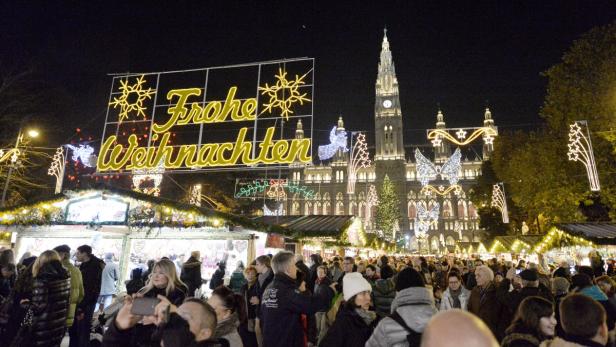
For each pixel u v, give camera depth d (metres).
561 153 24.12
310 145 15.66
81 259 7.89
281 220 16.27
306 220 16.02
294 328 4.38
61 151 21.31
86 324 7.52
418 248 99.19
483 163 46.22
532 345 3.17
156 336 2.76
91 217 13.09
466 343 1.38
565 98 23.03
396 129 118.62
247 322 6.05
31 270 4.68
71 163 24.92
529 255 28.28
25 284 4.57
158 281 4.36
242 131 16.73
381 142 118.38
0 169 22.06
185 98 18.09
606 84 20.78
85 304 7.52
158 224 12.73
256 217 17.48
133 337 3.20
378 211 93.12
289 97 16.69
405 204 112.38
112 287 10.20
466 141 26.06
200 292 10.09
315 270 8.52
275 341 4.29
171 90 18.50
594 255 15.26
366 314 3.99
